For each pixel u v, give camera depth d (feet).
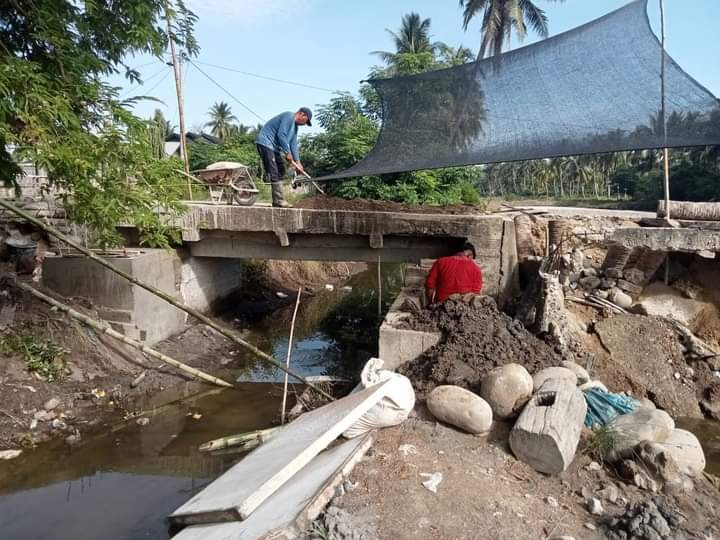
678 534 10.50
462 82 20.68
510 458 13.24
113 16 19.69
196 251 31.96
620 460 13.30
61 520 14.11
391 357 18.61
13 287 23.97
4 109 14.74
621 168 130.82
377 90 23.11
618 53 16.63
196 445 18.76
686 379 21.34
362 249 30.32
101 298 25.45
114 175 18.94
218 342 30.60
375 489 11.21
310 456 11.51
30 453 17.54
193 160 70.13
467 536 10.00
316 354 30.30
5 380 20.03
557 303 21.31
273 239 30.83
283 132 27.91
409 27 82.07
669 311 23.89
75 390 21.39
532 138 18.99
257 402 22.80
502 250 26.55
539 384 15.29
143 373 23.95
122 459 17.70
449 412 14.34
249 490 10.94
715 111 14.51
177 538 10.70
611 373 21.26
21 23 18.15
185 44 21.70
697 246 23.27
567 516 11.12
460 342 17.25
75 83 17.84
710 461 16.90
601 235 25.96
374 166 24.81
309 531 9.47
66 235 29.53
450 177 56.44
